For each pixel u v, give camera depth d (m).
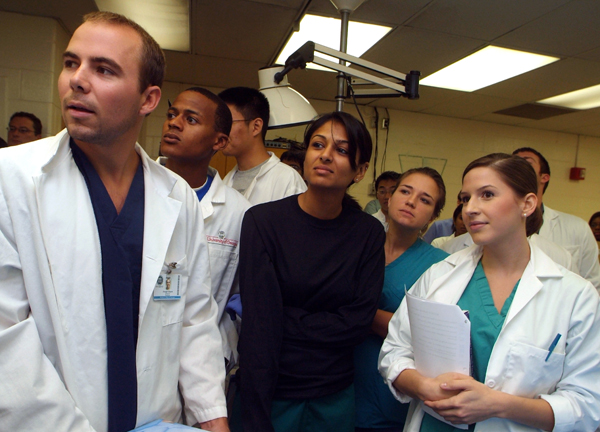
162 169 0.85
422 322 0.89
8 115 2.84
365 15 2.56
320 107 4.57
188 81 4.13
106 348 0.72
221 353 0.94
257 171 1.75
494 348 0.88
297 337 1.01
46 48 2.86
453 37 2.82
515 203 0.92
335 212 1.14
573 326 0.87
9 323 0.66
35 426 0.61
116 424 0.72
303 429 1.02
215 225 1.25
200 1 2.49
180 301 0.85
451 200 4.98
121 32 0.69
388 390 1.19
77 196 0.72
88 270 0.70
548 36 2.71
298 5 2.47
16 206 0.66
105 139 0.71
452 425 0.88
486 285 0.98
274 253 1.08
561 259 1.40
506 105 4.27
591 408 0.82
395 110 4.78
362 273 1.12
